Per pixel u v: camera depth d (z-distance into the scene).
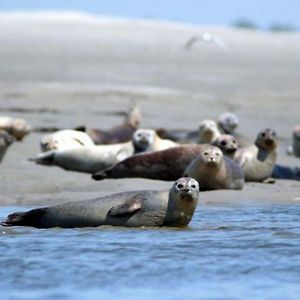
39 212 40.31
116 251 35.00
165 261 33.44
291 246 35.97
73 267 32.53
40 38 177.25
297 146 70.69
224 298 28.42
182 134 73.50
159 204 39.59
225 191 50.53
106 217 39.72
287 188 52.78
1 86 113.19
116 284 30.25
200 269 32.28
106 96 107.62
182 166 53.25
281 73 140.50
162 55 158.25
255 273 31.78
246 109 103.31
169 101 106.50
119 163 54.41
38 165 59.88
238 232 38.88
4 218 42.22
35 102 100.62
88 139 63.62
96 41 175.00
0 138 59.44
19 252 34.84
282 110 103.19
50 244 36.22
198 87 122.38
